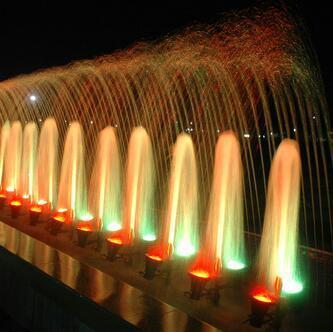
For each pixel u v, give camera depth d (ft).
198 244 22.98
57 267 18.15
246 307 16.87
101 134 32.50
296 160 19.22
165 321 13.94
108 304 14.96
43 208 31.07
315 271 19.62
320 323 15.46
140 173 28.43
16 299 19.24
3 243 20.93
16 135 41.37
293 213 19.08
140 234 25.30
